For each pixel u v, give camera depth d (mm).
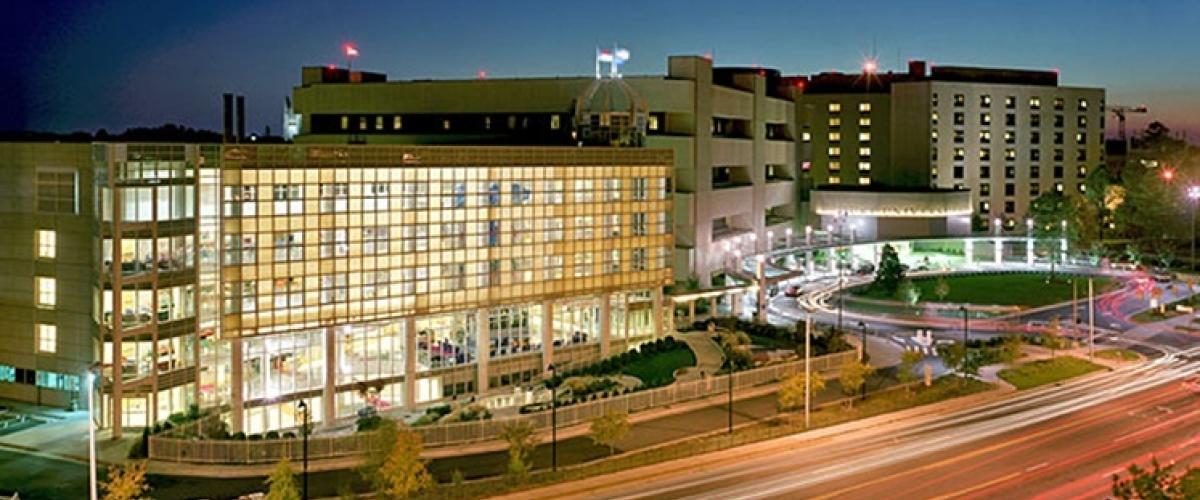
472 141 139125
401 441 61344
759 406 87875
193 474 68250
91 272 82875
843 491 64125
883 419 83562
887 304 149875
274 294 82188
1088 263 192000
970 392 93188
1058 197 197875
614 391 90188
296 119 160125
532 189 98312
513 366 98375
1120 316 139500
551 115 143625
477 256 94312
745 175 167625
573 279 102750
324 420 85500
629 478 67000
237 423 80750
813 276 177750
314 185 83688
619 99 135875
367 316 87375
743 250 162500
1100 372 104562
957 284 168250
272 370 82812
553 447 69438
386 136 150000
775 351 112188
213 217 81188
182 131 112812
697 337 120188
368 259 87188
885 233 194625
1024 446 75125
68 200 83375
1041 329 130250
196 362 81625
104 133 103438
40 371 86062
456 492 63469
